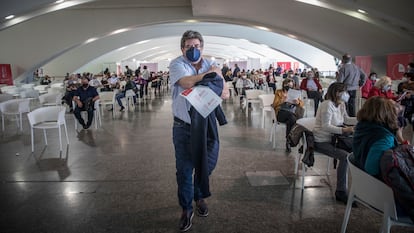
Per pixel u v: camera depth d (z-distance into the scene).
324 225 2.48
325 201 2.92
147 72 14.99
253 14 11.52
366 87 7.39
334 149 2.98
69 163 4.20
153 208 2.82
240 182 3.40
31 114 4.82
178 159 2.34
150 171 3.82
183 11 13.40
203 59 2.35
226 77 15.35
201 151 2.12
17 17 9.18
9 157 4.53
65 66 18.86
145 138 5.70
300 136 3.19
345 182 2.91
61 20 13.78
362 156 2.03
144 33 18.39
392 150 1.85
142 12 13.58
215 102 2.08
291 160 4.17
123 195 3.11
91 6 13.23
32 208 2.85
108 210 2.79
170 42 28.98
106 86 11.18
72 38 13.92
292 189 3.20
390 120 2.02
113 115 8.73
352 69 6.08
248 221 2.56
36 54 13.97
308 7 9.07
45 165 4.12
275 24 12.48
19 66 14.02
